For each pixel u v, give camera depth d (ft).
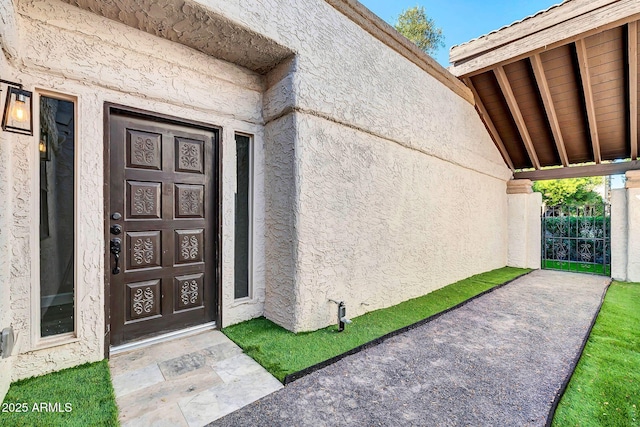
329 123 11.89
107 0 7.84
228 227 11.54
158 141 10.12
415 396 7.55
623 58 17.38
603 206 26.07
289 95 10.80
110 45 8.74
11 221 7.27
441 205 19.25
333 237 12.10
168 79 9.87
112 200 9.20
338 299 12.36
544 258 29.04
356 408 7.01
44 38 7.72
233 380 7.99
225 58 11.00
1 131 6.57
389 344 10.72
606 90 19.38
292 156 10.89
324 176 11.71
